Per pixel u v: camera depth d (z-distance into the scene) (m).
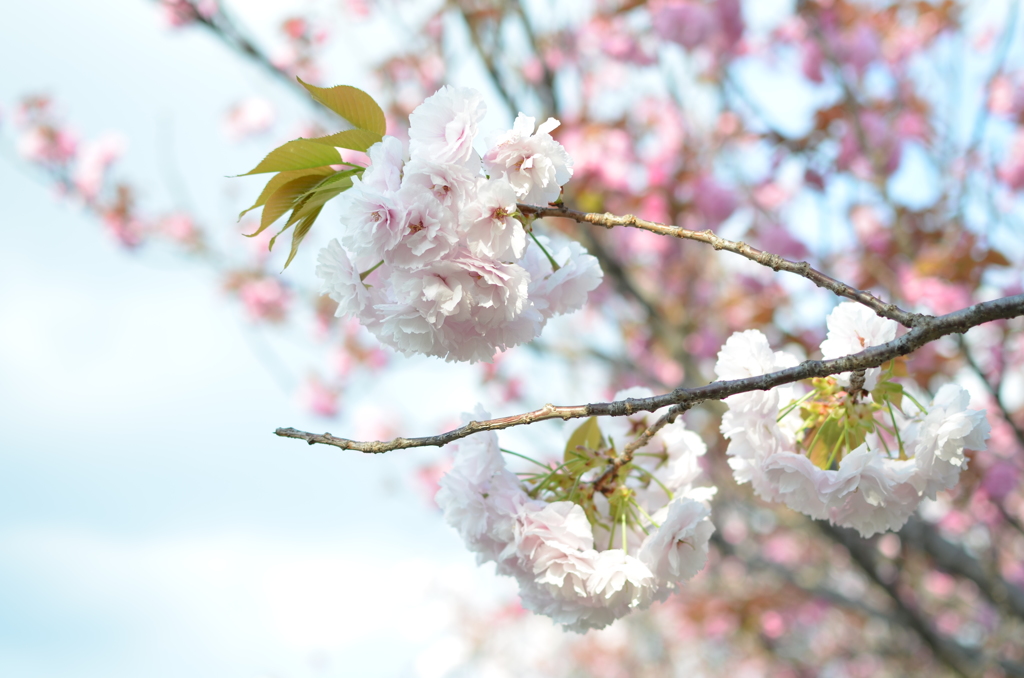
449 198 1.12
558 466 1.50
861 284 4.30
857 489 1.36
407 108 5.46
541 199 1.16
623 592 1.35
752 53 5.59
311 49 5.60
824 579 7.44
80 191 7.12
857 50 4.85
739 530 7.52
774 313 4.50
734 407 1.40
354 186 1.11
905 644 6.70
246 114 6.54
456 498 1.44
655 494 1.56
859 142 4.45
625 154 5.36
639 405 1.17
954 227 4.06
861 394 1.38
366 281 1.31
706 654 11.20
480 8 4.41
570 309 1.40
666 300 5.99
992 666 4.70
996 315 1.08
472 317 1.20
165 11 4.93
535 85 4.76
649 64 5.77
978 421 1.28
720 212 5.24
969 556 4.58
